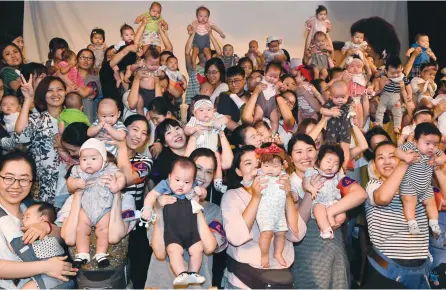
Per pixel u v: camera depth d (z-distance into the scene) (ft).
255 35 33.27
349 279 14.53
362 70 23.20
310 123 18.43
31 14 30.81
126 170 14.52
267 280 12.96
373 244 14.19
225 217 13.16
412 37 33.91
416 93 25.81
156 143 15.96
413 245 14.01
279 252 13.23
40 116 16.76
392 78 23.86
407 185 14.06
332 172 14.30
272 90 19.76
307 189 13.83
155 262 13.20
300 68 25.40
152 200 12.91
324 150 14.34
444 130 21.40
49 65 22.77
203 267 13.24
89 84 23.27
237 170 13.98
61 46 24.85
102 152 13.08
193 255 12.67
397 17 34.40
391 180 13.64
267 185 12.82
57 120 16.80
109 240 12.80
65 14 31.09
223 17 32.83
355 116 18.62
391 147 14.78
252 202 12.94
